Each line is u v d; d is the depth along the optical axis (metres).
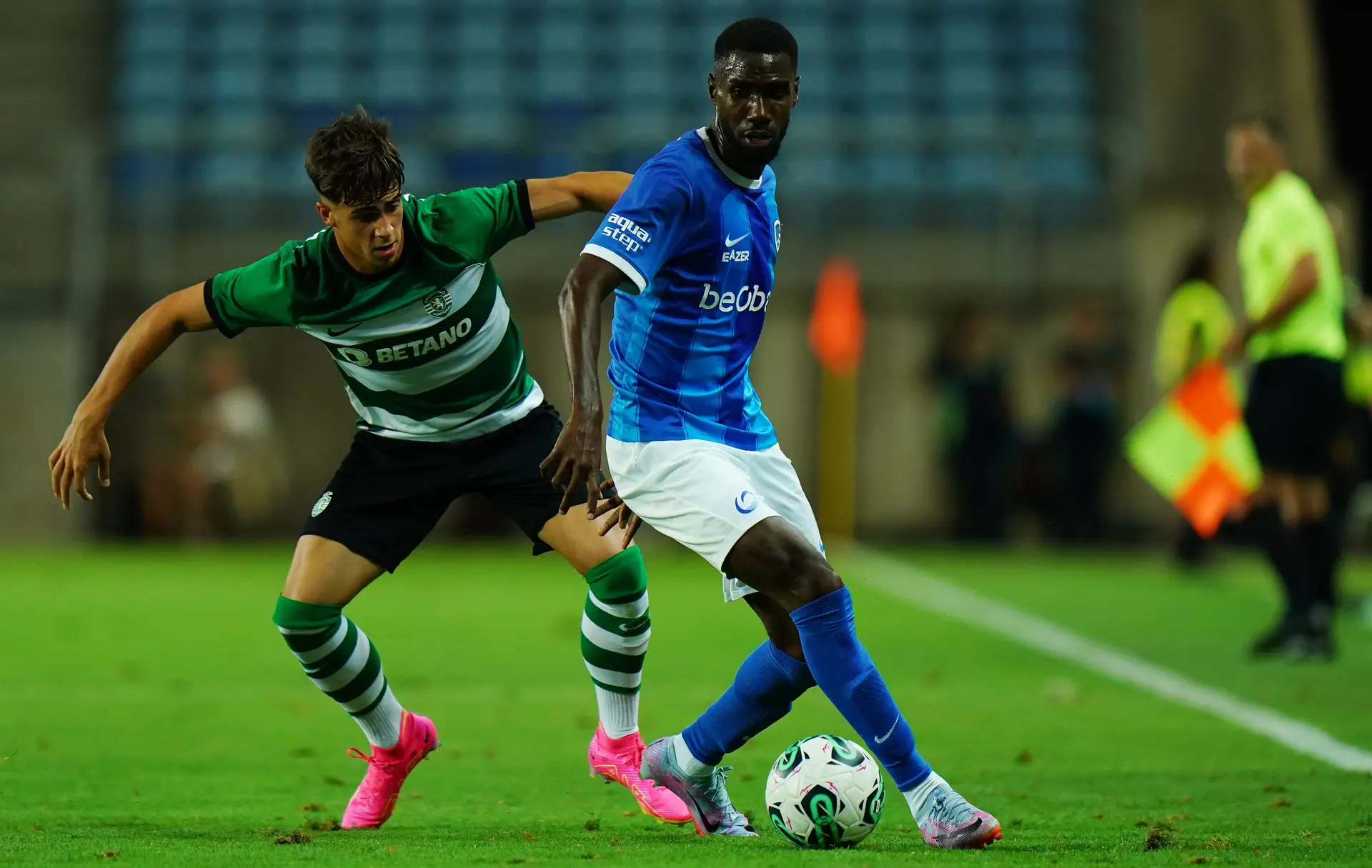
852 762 14.53
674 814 16.19
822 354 54.94
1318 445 30.03
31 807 17.31
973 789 18.27
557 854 14.23
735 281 15.16
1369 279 64.31
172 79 71.88
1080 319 56.69
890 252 63.16
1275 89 66.50
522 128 67.38
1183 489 34.53
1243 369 41.97
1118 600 40.91
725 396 15.38
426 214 15.90
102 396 15.61
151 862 13.87
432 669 29.81
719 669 29.50
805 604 14.30
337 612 16.30
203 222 63.84
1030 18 73.88
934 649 32.19
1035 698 25.86
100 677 28.70
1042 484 57.69
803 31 73.56
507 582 47.41
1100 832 15.44
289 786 18.75
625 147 65.81
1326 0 69.56
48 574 48.56
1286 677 27.95
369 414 16.86
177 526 60.34
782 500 15.52
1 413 61.94
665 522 14.98
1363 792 17.94
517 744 21.80
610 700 16.83
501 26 73.81
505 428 16.84
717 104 14.84
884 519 61.97
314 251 15.79
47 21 72.75
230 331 15.98
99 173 63.62
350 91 71.69
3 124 70.62
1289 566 30.23
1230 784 18.53
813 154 68.31
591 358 14.20
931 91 71.88
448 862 13.80
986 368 57.59
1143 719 23.66
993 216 65.06
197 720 23.88
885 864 13.44
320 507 16.69
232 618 38.09
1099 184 67.50
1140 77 67.56
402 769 16.36
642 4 74.50
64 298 63.56
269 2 74.06
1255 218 30.23
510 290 61.47
